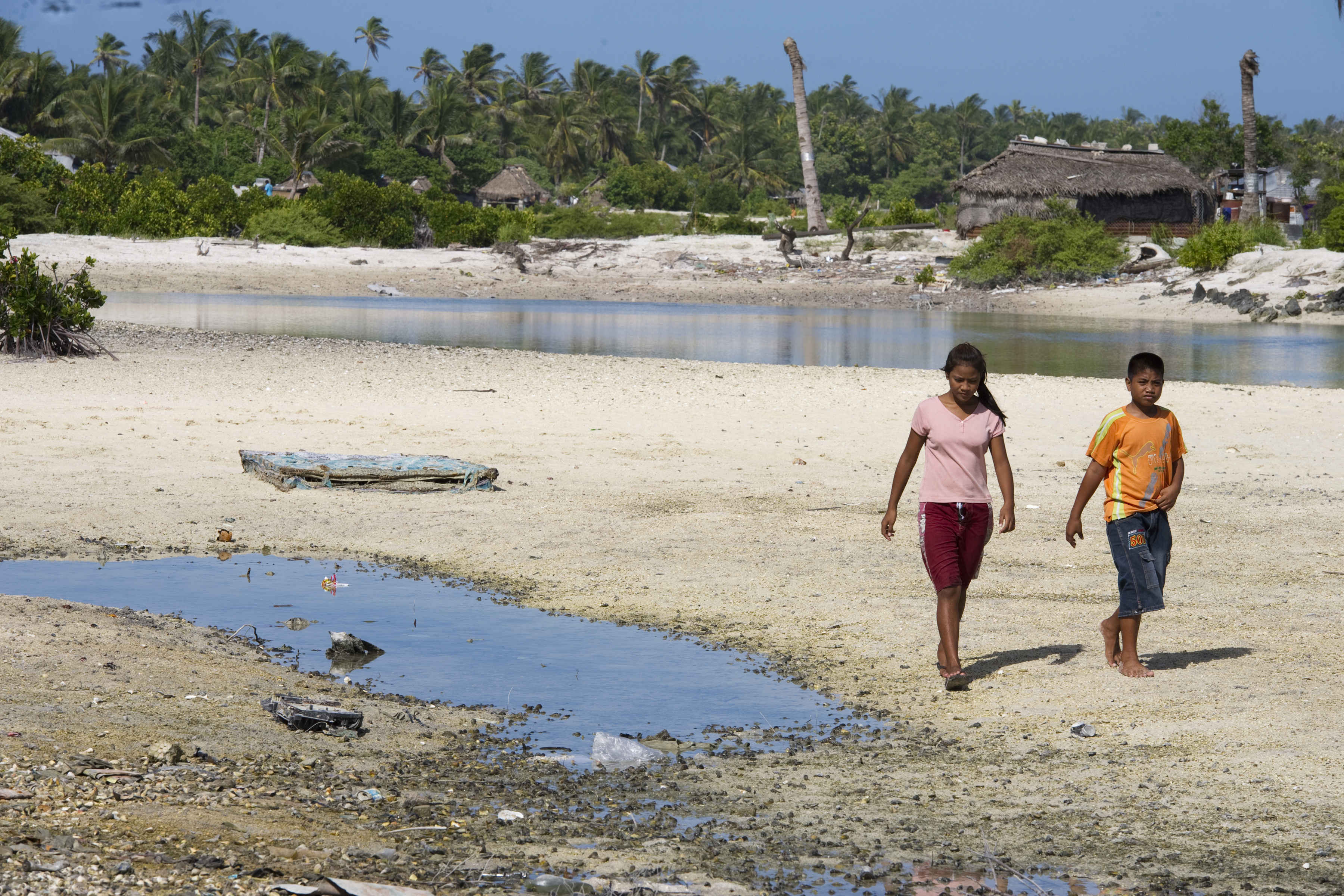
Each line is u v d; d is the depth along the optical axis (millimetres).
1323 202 138500
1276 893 8242
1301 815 9641
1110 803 10102
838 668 14508
